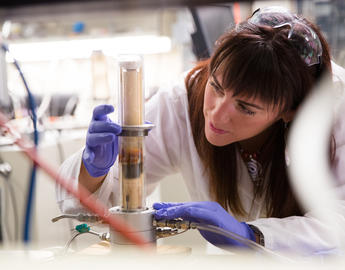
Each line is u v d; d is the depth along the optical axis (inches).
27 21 39.1
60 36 92.6
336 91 42.4
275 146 47.9
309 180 32.0
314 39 37.6
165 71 102.8
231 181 49.9
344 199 43.5
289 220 40.1
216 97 38.1
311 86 37.6
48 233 74.0
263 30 36.9
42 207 73.7
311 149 32.3
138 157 31.2
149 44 89.5
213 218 34.5
